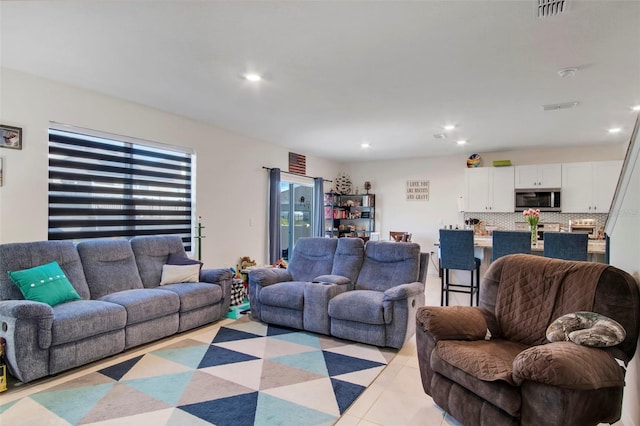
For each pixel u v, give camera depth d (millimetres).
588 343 1691
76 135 3684
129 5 2180
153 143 4332
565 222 6516
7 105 3129
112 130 3879
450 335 2168
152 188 4414
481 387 1806
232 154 5418
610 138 5703
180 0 2125
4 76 3109
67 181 3617
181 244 4293
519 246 3777
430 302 4914
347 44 2666
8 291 2773
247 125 5027
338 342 3396
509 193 6609
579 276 2102
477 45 2668
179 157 4719
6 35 2551
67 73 3246
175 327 3459
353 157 7746
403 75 3236
